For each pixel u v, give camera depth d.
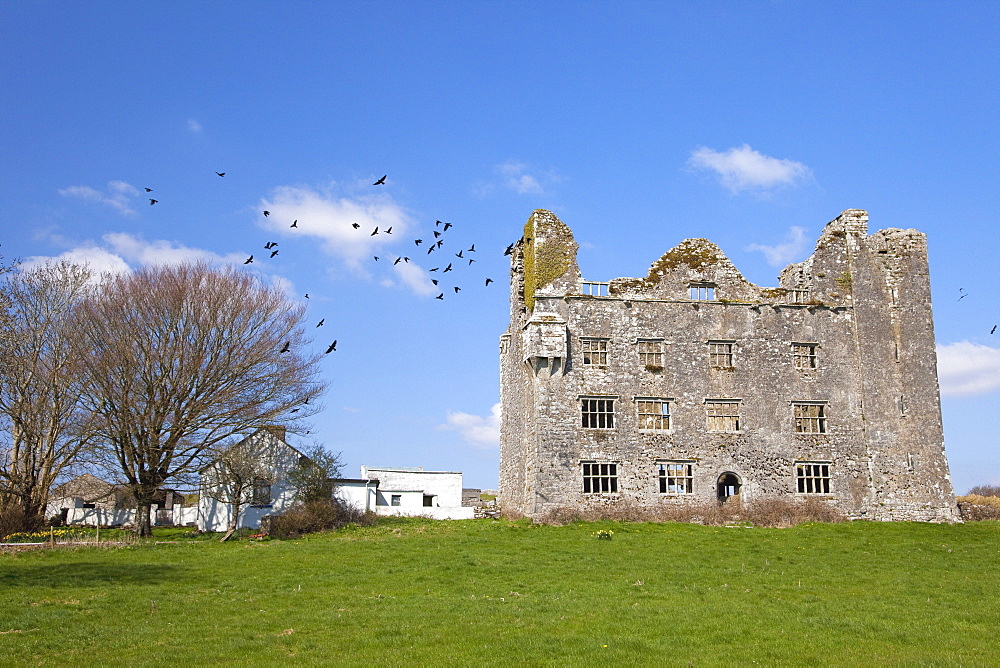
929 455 57.38
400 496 68.00
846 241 60.25
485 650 22.45
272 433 60.44
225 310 55.28
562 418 54.72
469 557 39.47
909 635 24.00
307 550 42.25
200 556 40.84
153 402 52.16
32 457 55.91
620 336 56.66
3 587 31.67
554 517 52.44
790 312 58.62
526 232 60.03
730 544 44.72
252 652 22.67
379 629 25.05
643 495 54.47
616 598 29.94
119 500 69.69
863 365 58.34
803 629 24.75
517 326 63.38
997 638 23.78
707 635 24.02
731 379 57.09
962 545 46.19
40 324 55.47
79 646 23.28
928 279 60.12
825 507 55.16
